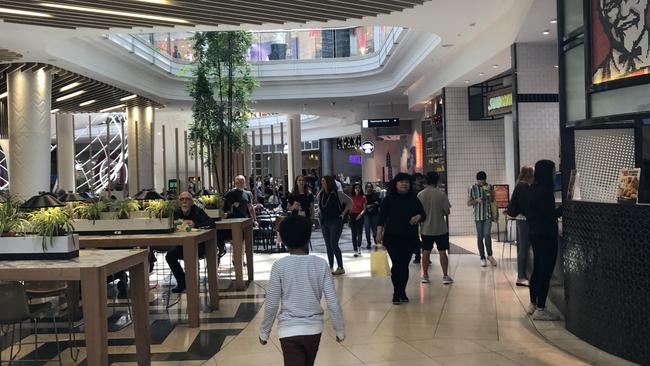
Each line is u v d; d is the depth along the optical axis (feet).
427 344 16.90
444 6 32.22
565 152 18.56
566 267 17.99
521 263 25.63
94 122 91.61
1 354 16.75
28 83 44.86
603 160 17.47
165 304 23.79
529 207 19.62
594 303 16.16
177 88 64.90
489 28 37.45
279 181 88.07
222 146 49.49
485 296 23.57
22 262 13.65
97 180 87.66
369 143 82.89
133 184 67.77
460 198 49.11
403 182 22.62
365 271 31.45
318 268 10.42
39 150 45.14
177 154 42.47
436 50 44.55
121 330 19.97
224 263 36.14
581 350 15.87
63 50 42.29
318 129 125.59
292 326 10.00
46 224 13.96
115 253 15.10
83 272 12.82
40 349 17.70
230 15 29.94
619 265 15.03
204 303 23.77
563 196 18.49
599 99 16.46
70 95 58.70
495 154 49.42
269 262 36.01
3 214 14.58
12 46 38.40
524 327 18.62
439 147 55.26
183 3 27.25
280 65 67.56
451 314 20.61
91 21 31.32
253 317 21.15
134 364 15.96
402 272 22.63
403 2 28.43
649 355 14.11
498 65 39.96
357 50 67.26
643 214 14.20
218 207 29.48
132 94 60.64
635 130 16.21
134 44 51.85
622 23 15.39
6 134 67.46
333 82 69.05
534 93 34.78
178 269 26.17
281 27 34.12
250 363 15.62
